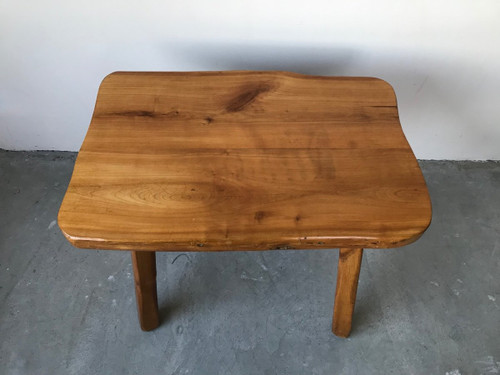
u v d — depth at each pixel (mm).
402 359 1498
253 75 1389
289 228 1049
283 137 1234
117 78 1367
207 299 1625
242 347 1517
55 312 1588
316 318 1583
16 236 1779
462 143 1957
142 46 1596
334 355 1504
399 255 1752
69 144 2012
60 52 1622
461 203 1906
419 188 1129
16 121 1896
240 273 1692
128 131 1237
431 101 1780
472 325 1577
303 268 1709
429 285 1676
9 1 1469
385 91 1351
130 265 1712
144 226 1041
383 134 1250
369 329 1562
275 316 1586
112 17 1510
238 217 1064
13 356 1485
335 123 1272
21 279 1666
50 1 1467
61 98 1799
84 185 1112
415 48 1587
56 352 1497
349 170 1163
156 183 1124
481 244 1789
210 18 1502
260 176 1146
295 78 1385
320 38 1554
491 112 1817
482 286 1676
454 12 1480
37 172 1968
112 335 1538
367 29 1525
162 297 1626
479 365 1487
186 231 1037
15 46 1602
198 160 1176
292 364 1484
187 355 1498
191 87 1352
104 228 1034
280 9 1470
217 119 1273
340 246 1066
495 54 1606
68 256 1730
